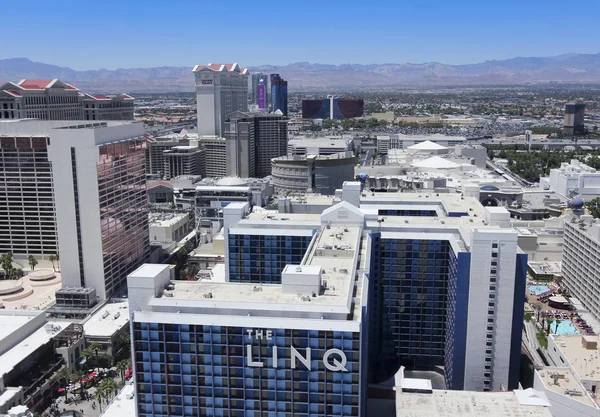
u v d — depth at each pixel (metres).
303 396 136.12
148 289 143.62
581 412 169.50
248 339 134.75
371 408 187.25
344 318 135.62
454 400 155.75
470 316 186.38
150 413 142.62
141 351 139.38
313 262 170.75
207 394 139.50
